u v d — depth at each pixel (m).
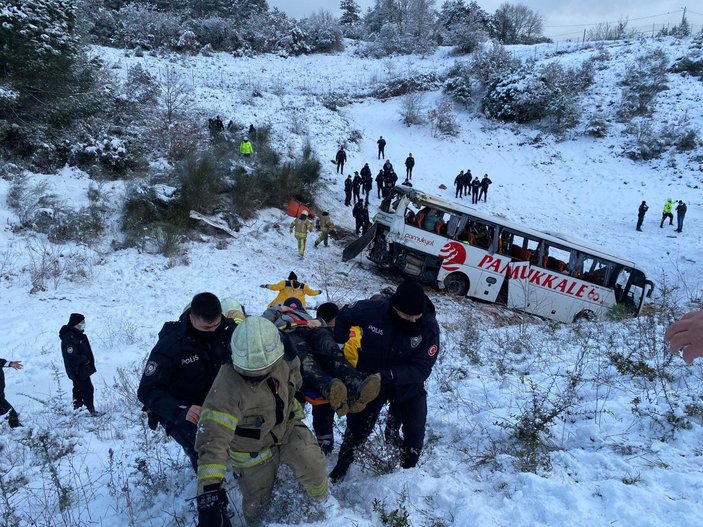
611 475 3.85
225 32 49.75
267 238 19.05
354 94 42.34
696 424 4.46
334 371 3.76
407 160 29.20
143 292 13.90
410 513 3.49
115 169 20.16
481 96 40.94
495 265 16.38
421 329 3.93
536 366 6.82
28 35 17.91
